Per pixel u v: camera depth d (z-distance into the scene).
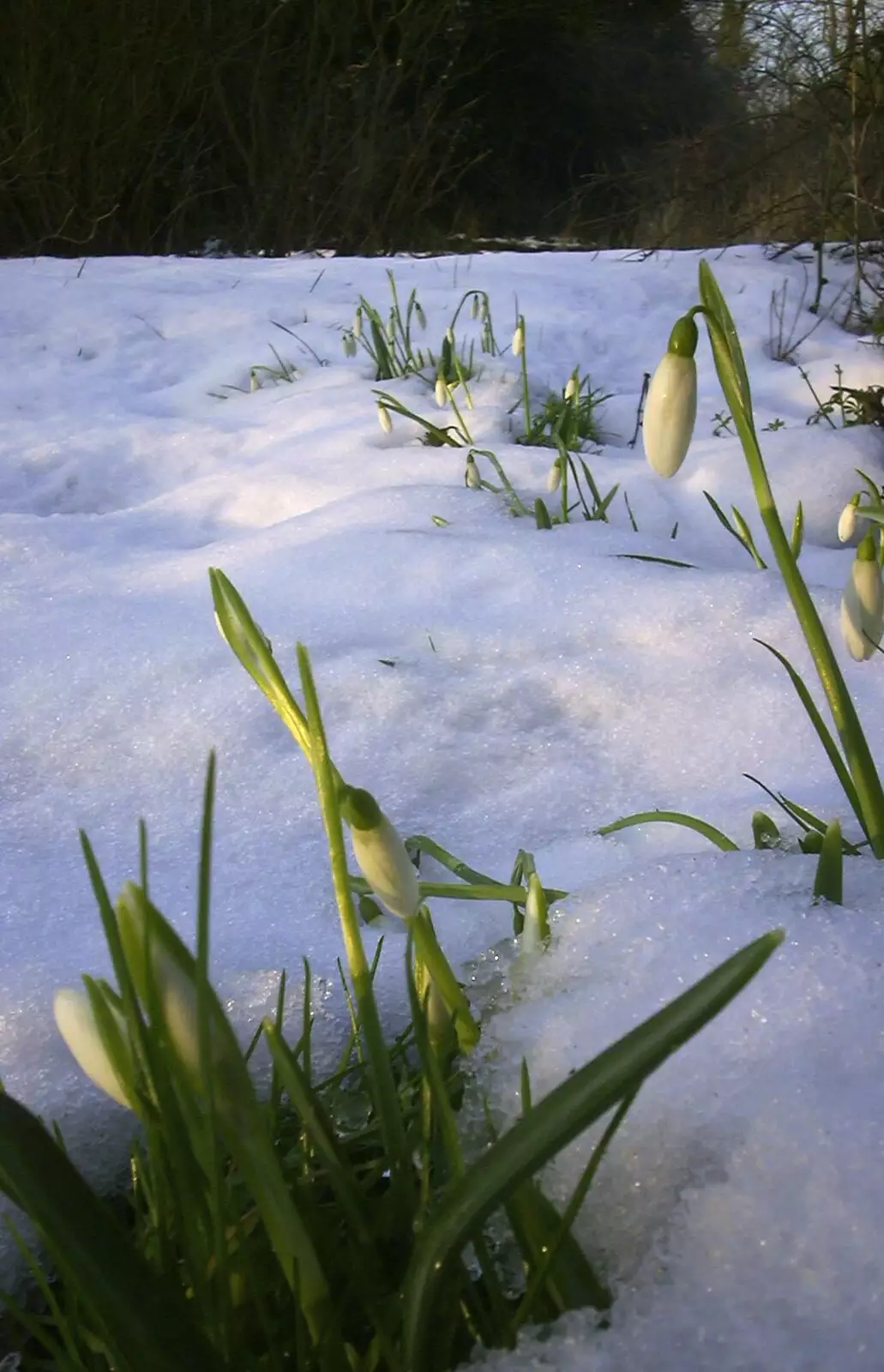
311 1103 0.20
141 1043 0.18
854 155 1.30
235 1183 0.23
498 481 0.76
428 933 0.22
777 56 1.57
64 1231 0.16
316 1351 0.19
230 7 2.45
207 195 2.46
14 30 2.05
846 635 0.28
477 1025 0.26
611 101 3.21
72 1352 0.20
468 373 1.02
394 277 1.46
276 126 2.50
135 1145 0.25
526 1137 0.16
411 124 2.62
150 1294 0.16
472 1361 0.20
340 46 2.66
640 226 2.06
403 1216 0.21
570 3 3.04
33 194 2.12
